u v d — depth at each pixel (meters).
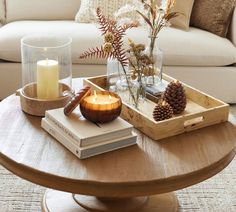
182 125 1.56
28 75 1.73
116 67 1.83
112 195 1.29
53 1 3.12
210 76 2.82
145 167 1.36
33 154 1.40
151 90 1.83
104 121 1.47
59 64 1.73
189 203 2.01
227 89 2.87
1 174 2.17
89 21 2.98
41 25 2.90
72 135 1.41
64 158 1.38
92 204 1.79
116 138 1.45
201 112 1.59
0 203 1.96
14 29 2.82
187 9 2.94
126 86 1.85
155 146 1.48
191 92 1.83
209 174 1.39
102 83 1.94
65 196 1.86
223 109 1.65
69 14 3.14
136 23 1.79
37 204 1.97
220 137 1.56
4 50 2.70
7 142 1.47
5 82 2.77
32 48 1.69
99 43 2.71
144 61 1.73
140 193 1.30
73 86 1.90
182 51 2.75
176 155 1.43
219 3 2.93
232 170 2.27
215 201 2.04
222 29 2.95
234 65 2.86
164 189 1.32
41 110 1.64
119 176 1.31
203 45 2.78
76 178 1.29
